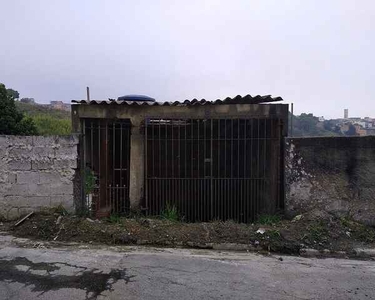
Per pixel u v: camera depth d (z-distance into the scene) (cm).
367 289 345
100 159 623
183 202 637
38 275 356
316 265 416
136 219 550
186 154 650
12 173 539
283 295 325
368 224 527
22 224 515
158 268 384
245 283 351
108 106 611
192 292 325
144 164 622
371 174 529
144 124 615
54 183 543
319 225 510
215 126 646
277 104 599
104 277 354
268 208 599
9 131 1031
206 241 475
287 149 557
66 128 1590
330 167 543
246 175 629
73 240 480
